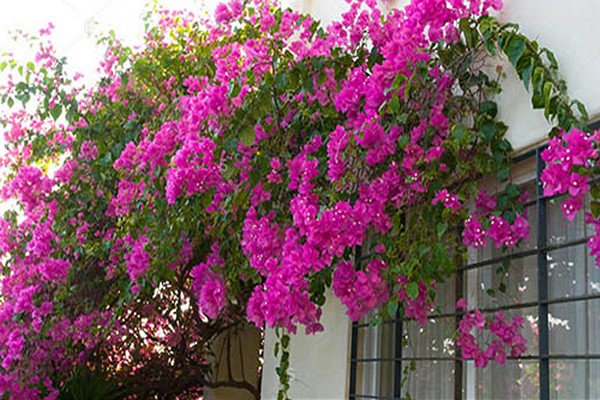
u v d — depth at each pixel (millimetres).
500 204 2312
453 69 2451
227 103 2686
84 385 4316
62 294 3787
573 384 2172
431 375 2758
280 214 2771
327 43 2836
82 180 3982
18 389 3717
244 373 4938
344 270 2514
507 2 2463
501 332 2227
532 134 2252
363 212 2355
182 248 3355
